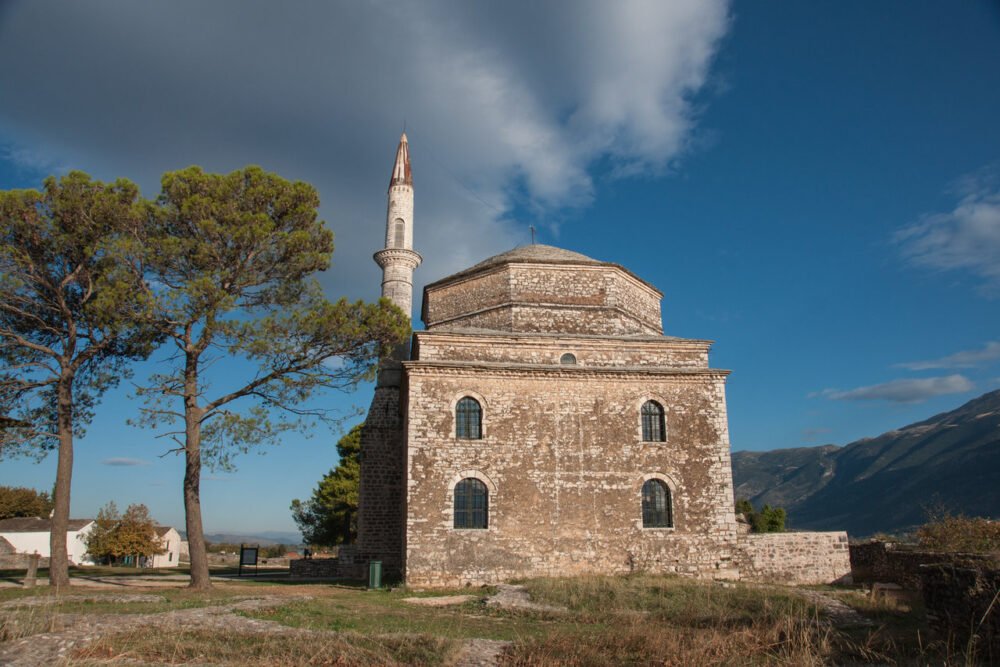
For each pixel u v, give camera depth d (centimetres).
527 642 1469
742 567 2909
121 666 1241
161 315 2598
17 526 6694
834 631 1587
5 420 2881
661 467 2959
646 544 2858
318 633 1504
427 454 2791
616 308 3378
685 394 3067
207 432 2628
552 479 2861
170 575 3716
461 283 3559
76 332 2917
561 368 2967
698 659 1322
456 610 2066
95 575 3662
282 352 2703
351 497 5759
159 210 2745
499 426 2881
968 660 1180
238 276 2811
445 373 2892
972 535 2862
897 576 2789
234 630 1547
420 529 2705
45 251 2808
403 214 4219
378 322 2864
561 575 2745
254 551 4244
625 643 1454
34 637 1403
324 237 3042
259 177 2842
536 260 3391
